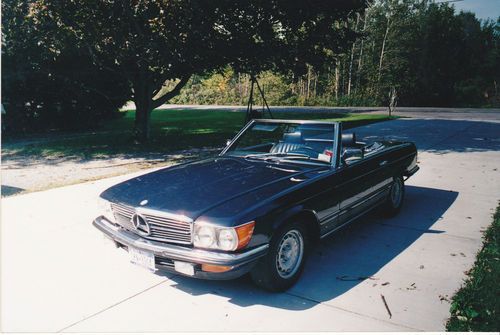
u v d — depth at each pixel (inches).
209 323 115.3
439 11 1812.3
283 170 154.2
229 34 488.1
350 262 155.9
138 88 543.2
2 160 422.3
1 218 214.7
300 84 2098.9
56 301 128.3
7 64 565.3
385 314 118.6
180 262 120.2
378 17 1849.2
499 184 283.3
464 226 196.1
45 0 374.6
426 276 142.8
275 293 132.5
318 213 143.3
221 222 115.0
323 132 169.3
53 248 172.1
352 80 2009.1
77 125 761.0
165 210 123.6
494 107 1659.7
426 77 1763.0
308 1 480.1
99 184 295.1
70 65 587.8
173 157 425.1
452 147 456.1
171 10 388.2
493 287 131.1
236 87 2242.9
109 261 158.6
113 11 401.7
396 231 190.7
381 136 556.1
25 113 694.5
